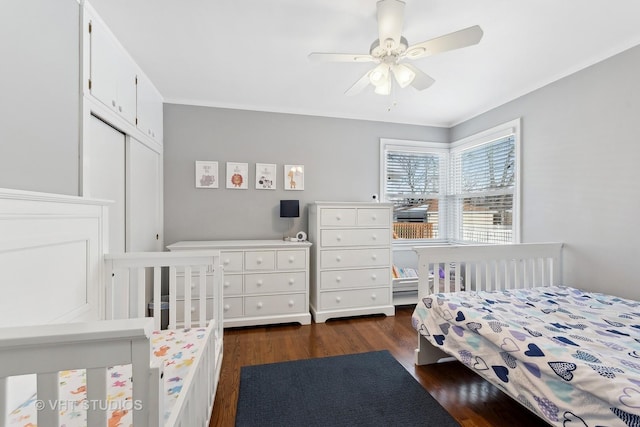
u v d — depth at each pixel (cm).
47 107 133
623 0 158
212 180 309
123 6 164
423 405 164
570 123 237
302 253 290
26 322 105
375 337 256
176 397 94
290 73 246
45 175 133
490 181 329
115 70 194
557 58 221
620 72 204
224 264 271
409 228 380
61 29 142
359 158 356
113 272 161
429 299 200
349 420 152
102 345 59
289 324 287
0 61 109
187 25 182
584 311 173
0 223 95
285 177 329
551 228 253
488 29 184
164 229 299
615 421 97
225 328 274
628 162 200
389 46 162
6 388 56
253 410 159
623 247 203
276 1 160
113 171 202
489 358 151
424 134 380
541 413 121
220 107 313
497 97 296
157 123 281
